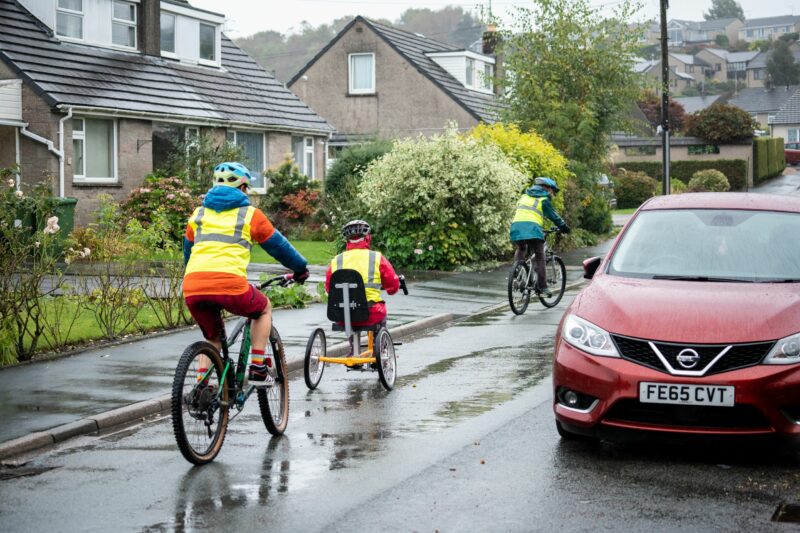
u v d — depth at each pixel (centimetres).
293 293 1396
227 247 660
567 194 2517
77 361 995
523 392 873
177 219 2242
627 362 624
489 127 2438
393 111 4159
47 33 2478
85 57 2528
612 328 639
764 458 647
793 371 600
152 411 816
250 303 671
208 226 665
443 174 2002
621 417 627
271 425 717
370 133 3975
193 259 660
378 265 900
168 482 612
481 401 841
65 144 2267
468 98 4209
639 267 734
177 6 2914
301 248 2391
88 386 879
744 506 546
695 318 629
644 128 6462
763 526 513
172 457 676
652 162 5419
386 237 2036
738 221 762
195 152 2547
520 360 1045
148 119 2520
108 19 2667
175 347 1075
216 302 654
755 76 16512
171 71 2825
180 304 1219
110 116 2391
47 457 680
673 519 525
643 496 566
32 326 1147
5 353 982
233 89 3078
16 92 2245
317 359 924
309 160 3391
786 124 9162
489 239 2086
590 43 2991
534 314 1446
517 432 723
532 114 2966
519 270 1439
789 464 633
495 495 571
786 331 613
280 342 745
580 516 531
